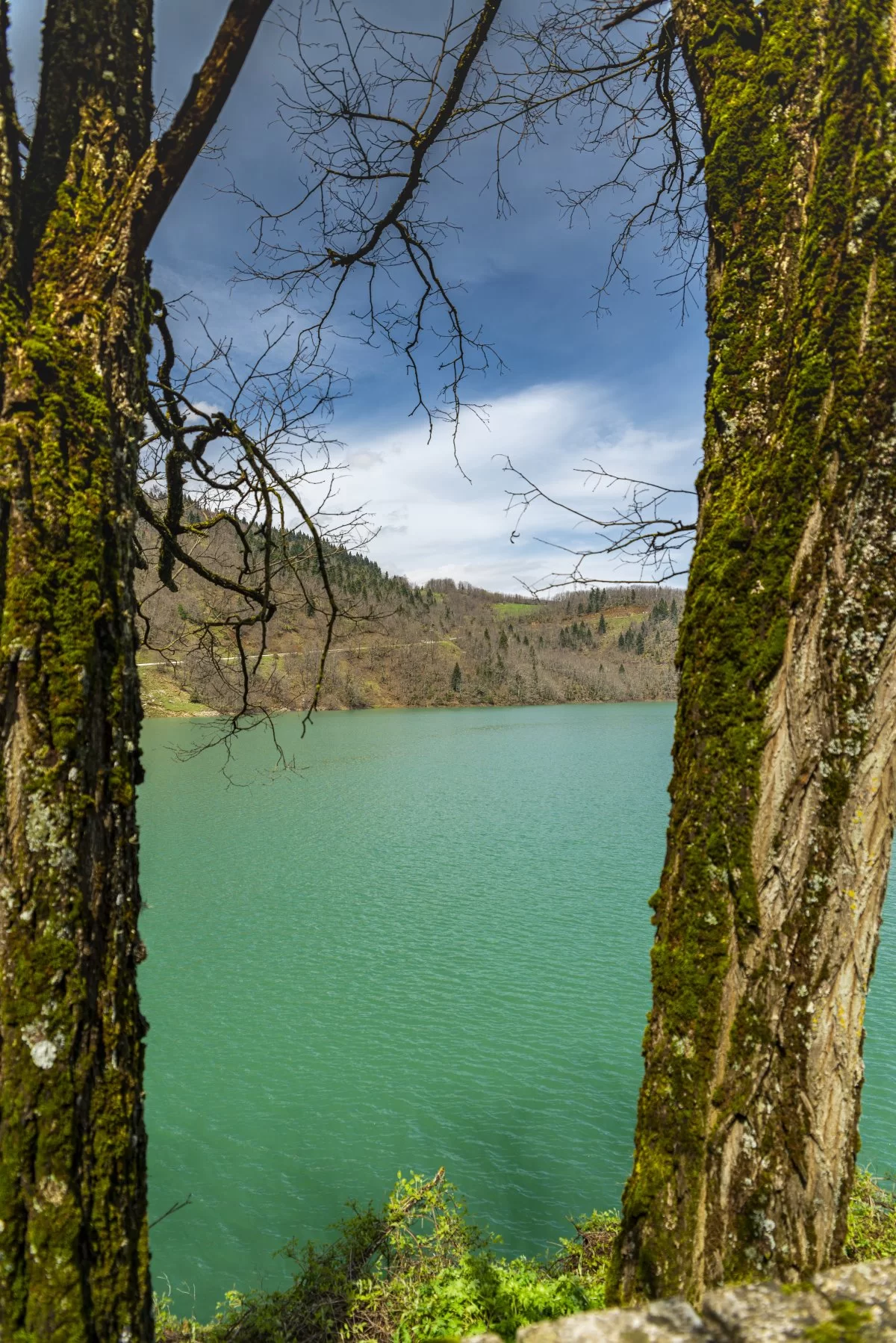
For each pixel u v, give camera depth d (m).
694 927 2.12
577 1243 7.51
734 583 2.16
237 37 2.25
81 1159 2.07
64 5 2.35
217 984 18.98
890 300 1.98
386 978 19.11
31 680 2.12
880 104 2.04
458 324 4.36
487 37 3.29
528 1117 13.20
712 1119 2.02
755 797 2.05
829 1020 1.95
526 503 4.00
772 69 2.27
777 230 2.24
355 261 4.17
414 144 3.53
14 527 2.16
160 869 30.00
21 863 2.08
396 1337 5.45
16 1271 1.99
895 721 1.98
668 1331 1.10
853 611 1.99
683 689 2.32
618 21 3.46
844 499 2.00
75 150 2.35
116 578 2.31
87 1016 2.12
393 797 46.19
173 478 4.94
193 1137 12.79
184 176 2.37
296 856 31.77
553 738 80.19
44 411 2.20
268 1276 9.67
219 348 4.69
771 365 2.23
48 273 2.29
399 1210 7.09
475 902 24.95
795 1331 1.08
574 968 19.48
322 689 5.23
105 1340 2.04
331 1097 13.93
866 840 1.97
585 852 31.03
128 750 2.31
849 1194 1.96
